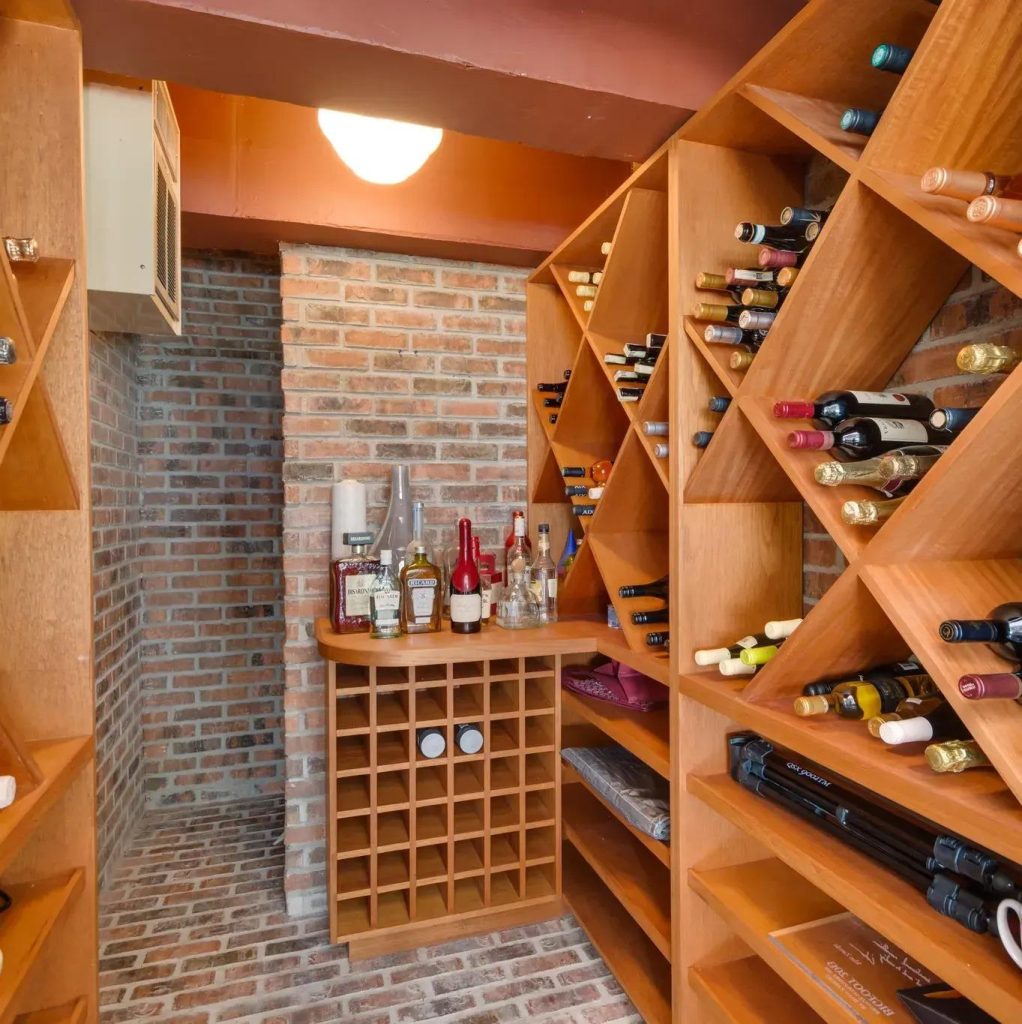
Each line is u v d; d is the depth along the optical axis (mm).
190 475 2965
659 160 1447
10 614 1097
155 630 2920
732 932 1431
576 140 1464
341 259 2246
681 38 1316
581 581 2111
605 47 1268
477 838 2088
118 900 2193
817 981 1064
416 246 2236
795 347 1155
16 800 885
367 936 1862
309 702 2174
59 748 1069
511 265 2418
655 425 1546
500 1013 1663
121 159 1629
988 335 1091
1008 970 791
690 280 1382
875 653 1152
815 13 984
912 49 1055
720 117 1283
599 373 1997
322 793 2164
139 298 1660
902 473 929
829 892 1019
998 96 902
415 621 1971
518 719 1988
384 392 2287
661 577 1878
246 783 2998
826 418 1149
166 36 1106
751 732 1433
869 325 1155
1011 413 762
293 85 1255
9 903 1007
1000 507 891
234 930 2027
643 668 1582
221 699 2979
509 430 2428
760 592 1458
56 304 1022
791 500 1479
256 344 3041
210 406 2986
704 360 1392
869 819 1062
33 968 902
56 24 1077
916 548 933
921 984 1060
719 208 1398
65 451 1094
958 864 890
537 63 1225
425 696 2131
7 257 902
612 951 1796
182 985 1773
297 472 2201
